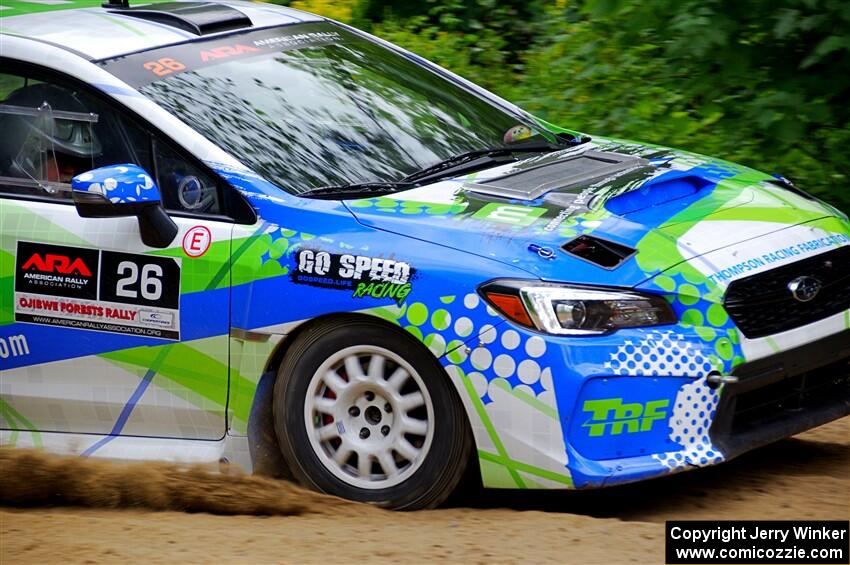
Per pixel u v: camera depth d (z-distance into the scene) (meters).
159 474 12.23
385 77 14.66
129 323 12.51
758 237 12.02
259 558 10.14
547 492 12.40
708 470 12.84
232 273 12.04
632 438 10.98
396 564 9.92
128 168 12.14
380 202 12.12
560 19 22.70
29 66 13.28
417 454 11.52
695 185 13.16
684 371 11.02
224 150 12.56
